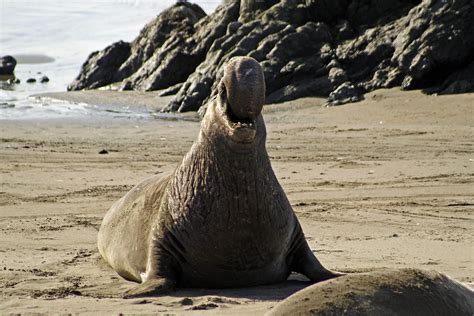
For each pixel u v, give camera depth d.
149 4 180.38
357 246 36.91
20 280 30.16
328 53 99.62
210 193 27.42
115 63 124.38
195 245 27.80
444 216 44.84
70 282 29.92
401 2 102.88
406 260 33.31
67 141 73.25
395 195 51.19
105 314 24.08
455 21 92.25
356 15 104.00
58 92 114.50
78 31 161.38
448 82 91.94
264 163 27.53
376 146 69.56
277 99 96.62
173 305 25.11
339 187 53.81
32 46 150.25
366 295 18.33
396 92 93.00
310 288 18.66
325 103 93.38
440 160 62.94
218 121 26.98
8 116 90.94
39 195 51.19
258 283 28.53
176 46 115.69
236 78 25.94
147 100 106.62
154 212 30.36
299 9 106.00
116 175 57.94
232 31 107.06
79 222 43.28
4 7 181.00
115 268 32.12
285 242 28.50
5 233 40.34
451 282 19.98
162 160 64.19
